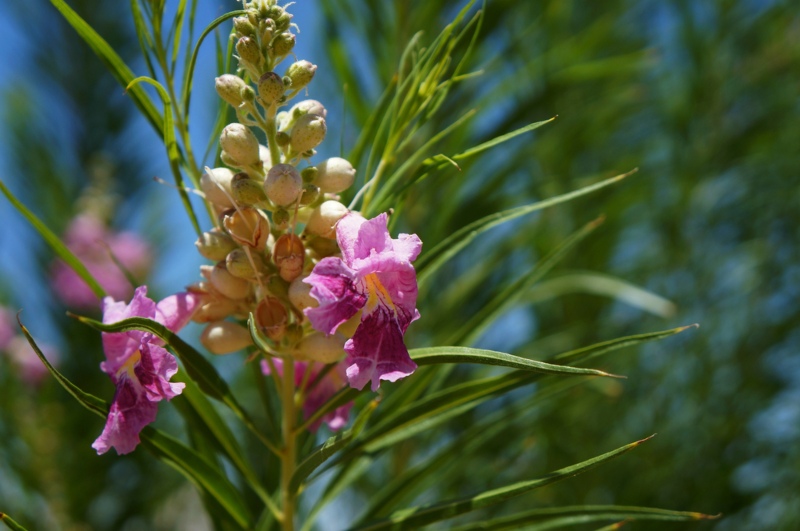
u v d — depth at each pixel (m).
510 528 0.49
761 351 0.76
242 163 0.48
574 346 0.72
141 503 0.83
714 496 0.70
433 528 0.65
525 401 0.54
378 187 0.56
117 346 0.47
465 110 0.64
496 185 0.65
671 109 0.84
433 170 0.50
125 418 0.46
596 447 0.73
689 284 0.80
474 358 0.45
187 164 0.51
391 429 0.50
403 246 0.46
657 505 0.70
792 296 0.79
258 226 0.48
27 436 0.81
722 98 0.84
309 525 0.52
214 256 0.48
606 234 0.77
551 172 0.77
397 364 0.45
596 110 0.77
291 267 0.47
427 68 0.51
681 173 0.82
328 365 0.50
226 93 0.48
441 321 0.65
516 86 0.67
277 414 0.60
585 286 0.67
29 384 0.85
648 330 0.78
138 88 0.51
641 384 0.77
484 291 0.67
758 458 0.73
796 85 0.85
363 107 0.65
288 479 0.50
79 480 0.80
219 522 0.51
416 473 0.53
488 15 0.64
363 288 0.46
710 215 0.82
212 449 0.53
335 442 0.47
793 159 0.82
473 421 0.67
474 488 0.66
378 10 0.67
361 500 0.69
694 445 0.74
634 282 0.80
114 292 0.94
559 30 0.77
